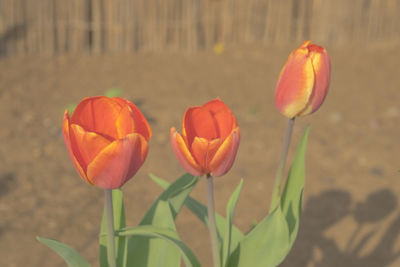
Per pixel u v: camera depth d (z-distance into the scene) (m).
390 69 5.43
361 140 4.15
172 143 0.99
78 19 5.38
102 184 0.95
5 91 4.61
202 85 4.98
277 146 4.03
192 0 5.49
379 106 4.73
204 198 3.43
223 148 0.96
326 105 4.72
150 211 1.27
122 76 5.06
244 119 4.42
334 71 5.37
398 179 3.66
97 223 3.13
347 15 5.84
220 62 5.45
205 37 5.75
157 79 5.04
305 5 5.82
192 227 3.17
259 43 5.86
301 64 1.16
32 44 5.36
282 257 1.21
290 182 1.32
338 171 3.74
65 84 4.84
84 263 1.13
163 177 3.60
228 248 1.21
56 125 4.16
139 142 0.92
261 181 3.61
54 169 3.63
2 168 3.57
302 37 5.93
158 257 1.23
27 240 2.94
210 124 1.04
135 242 1.25
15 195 3.32
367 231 3.14
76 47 5.47
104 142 0.91
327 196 3.47
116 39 5.52
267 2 5.75
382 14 5.90
